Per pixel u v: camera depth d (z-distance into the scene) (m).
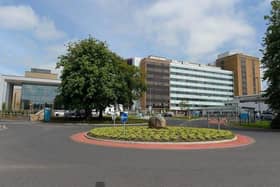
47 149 11.98
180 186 6.14
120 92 41.03
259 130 26.12
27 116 47.12
